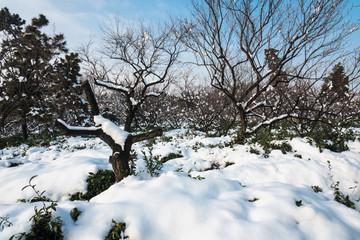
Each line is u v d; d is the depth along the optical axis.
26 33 10.95
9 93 10.77
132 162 3.77
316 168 4.57
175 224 2.18
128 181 3.31
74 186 4.04
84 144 9.82
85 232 2.07
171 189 2.71
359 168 4.44
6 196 3.86
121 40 11.07
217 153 6.82
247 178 4.62
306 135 7.00
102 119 3.68
